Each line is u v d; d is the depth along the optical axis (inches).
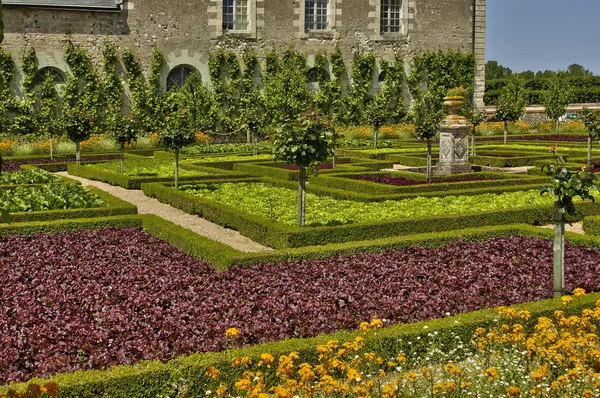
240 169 801.6
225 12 1242.6
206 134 1197.7
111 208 481.4
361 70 1320.1
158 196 609.6
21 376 209.3
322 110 1293.1
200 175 701.3
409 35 1353.3
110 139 1086.4
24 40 1099.3
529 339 217.5
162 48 1190.9
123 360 220.7
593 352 207.3
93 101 1141.7
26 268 337.1
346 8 1306.6
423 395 196.1
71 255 365.4
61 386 189.0
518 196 560.1
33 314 266.8
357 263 346.0
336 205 524.4
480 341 227.6
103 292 296.8
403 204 524.7
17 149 999.6
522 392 195.2
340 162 868.6
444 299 288.5
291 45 1272.1
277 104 1238.3
